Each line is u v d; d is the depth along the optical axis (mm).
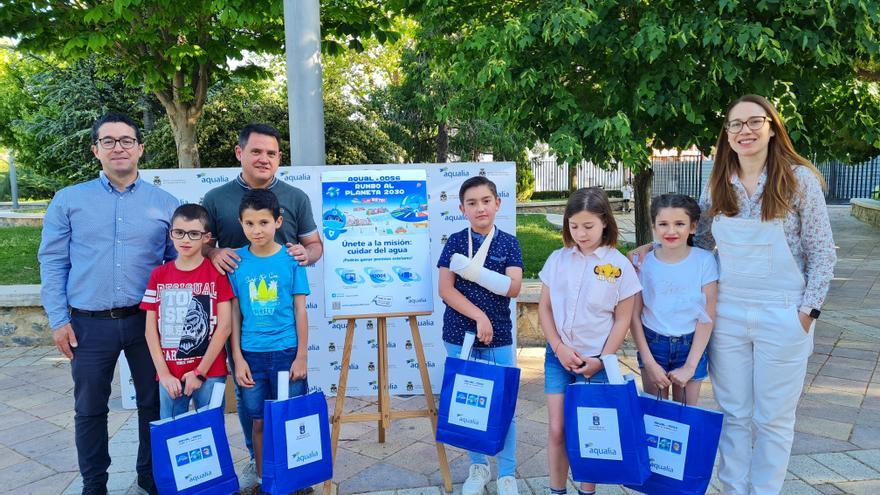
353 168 4035
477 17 5918
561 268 2709
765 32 4230
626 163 4855
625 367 4707
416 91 15469
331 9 6469
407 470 3275
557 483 2719
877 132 5078
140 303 2822
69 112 14297
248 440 3113
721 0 4141
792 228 2428
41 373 4871
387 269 3172
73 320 2799
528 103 5137
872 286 7578
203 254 2898
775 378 2490
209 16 6730
